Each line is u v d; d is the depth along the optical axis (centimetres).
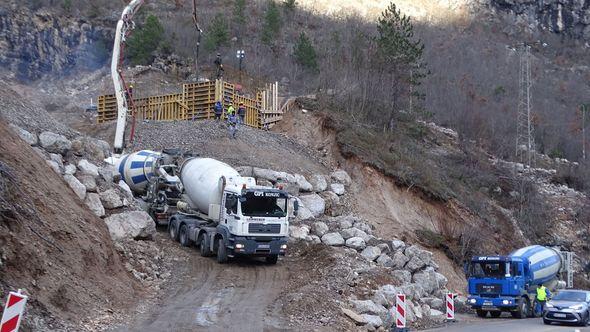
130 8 3059
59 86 8188
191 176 2625
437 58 8662
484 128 6469
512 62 10331
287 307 1797
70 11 9238
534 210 4812
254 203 2316
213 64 7062
